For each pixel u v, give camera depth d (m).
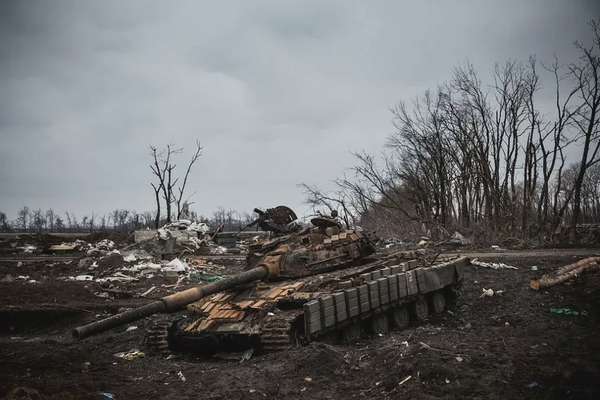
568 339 9.58
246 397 7.64
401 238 40.56
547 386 7.08
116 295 21.20
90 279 25.39
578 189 33.94
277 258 13.44
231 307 11.51
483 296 16.14
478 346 9.16
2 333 16.55
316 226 15.50
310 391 7.80
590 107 33.19
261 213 15.09
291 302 11.32
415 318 14.63
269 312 10.88
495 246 31.98
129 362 10.51
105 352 11.88
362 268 13.91
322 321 10.57
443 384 7.36
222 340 10.59
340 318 11.08
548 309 13.43
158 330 11.42
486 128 39.88
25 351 11.10
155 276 26.03
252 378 8.56
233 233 42.50
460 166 41.56
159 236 33.50
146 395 7.98
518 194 41.44
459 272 16.16
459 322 13.66
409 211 46.75
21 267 29.84
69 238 45.16
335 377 8.32
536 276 18.42
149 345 11.49
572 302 13.81
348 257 14.70
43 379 8.67
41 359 10.17
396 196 47.25
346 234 14.96
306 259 13.66
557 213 36.34
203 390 8.16
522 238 34.38
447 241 34.69
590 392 6.66
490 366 7.95
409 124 42.66
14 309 17.53
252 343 10.53
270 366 9.12
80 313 18.05
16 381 8.31
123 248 34.47
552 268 20.02
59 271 28.56
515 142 38.12
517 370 7.74
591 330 10.38
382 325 13.07
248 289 12.67
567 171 59.34
